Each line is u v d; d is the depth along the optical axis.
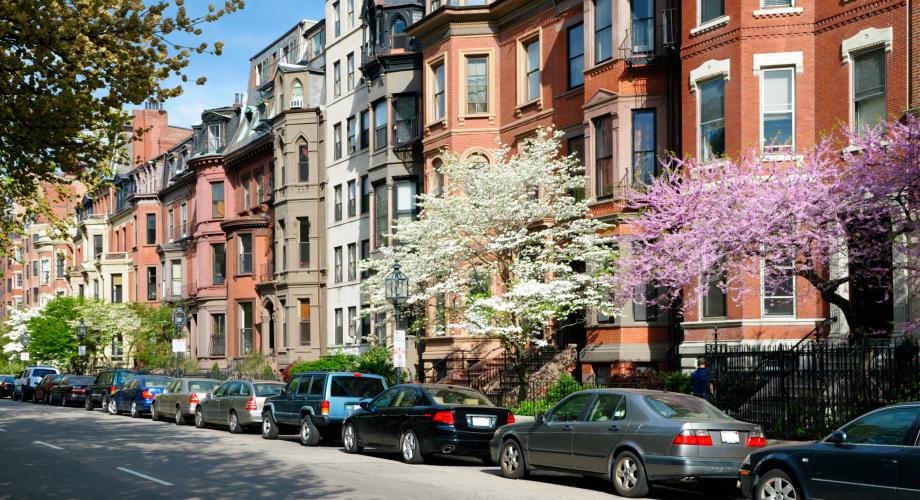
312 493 14.38
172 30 15.03
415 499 13.80
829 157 21.44
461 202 28.62
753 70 24.22
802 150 23.62
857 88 23.00
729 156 24.25
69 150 15.87
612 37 28.78
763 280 21.45
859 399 18.27
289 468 17.88
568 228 28.61
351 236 44.97
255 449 22.05
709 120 25.28
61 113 14.66
